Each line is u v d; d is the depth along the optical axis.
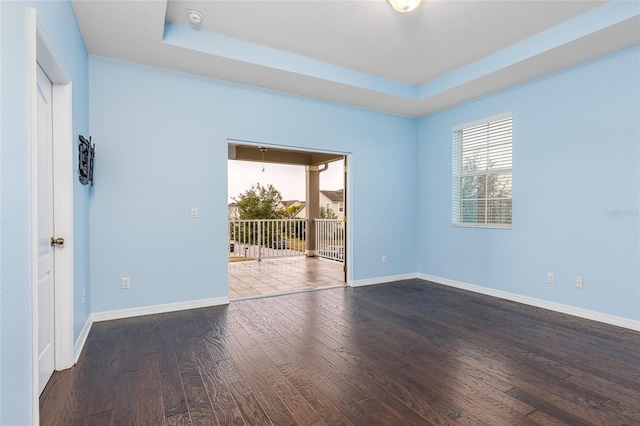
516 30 2.96
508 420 1.65
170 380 2.04
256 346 2.56
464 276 4.41
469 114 4.33
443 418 1.67
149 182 3.30
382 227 4.83
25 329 1.22
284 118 4.02
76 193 2.39
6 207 1.08
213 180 3.61
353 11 2.69
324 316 3.29
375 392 1.92
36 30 1.43
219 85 3.64
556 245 3.42
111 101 3.13
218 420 1.66
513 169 3.82
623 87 2.93
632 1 2.42
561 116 3.37
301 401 1.82
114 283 3.15
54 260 2.12
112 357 2.35
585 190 3.19
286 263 6.60
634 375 2.10
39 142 1.84
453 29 2.94
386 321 3.14
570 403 1.80
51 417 1.67
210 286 3.61
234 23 2.88
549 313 3.36
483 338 2.72
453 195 4.58
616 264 2.98
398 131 4.97
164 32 2.83
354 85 3.81
